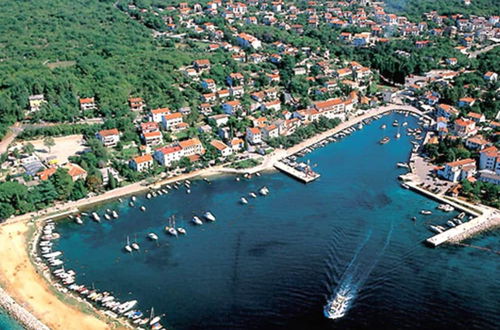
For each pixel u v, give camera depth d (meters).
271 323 185.00
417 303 193.88
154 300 198.12
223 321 186.25
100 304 196.50
